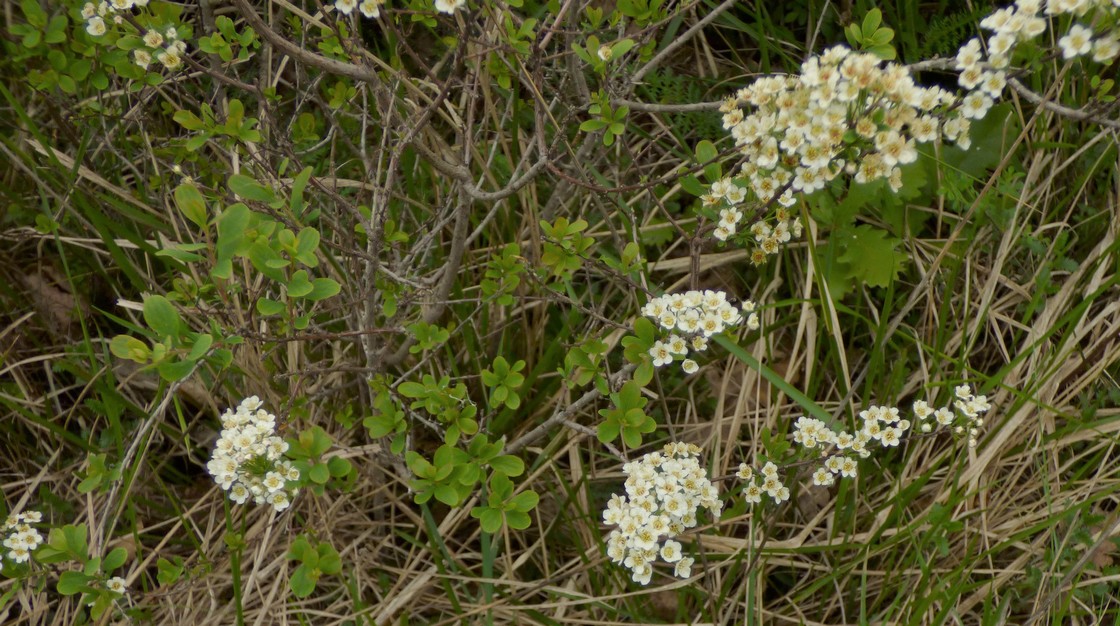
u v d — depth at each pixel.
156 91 3.26
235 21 3.41
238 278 2.99
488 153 3.40
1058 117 3.52
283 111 3.71
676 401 3.48
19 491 3.23
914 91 1.83
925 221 3.69
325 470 2.27
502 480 2.33
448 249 3.59
